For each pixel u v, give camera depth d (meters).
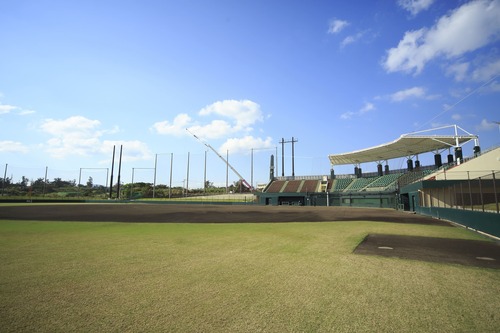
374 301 4.11
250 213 27.31
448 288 4.68
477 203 20.84
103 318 3.54
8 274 5.50
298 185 62.88
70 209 30.95
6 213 24.52
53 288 4.67
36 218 19.92
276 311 3.75
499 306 3.95
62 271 5.71
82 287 4.72
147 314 3.66
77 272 5.64
